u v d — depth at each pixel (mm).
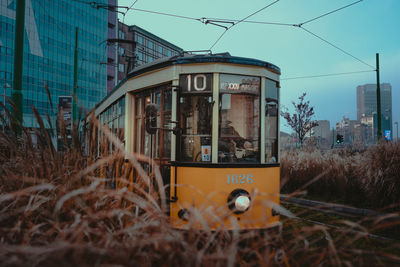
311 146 12414
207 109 4426
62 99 12000
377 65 15570
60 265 1624
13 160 3357
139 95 5617
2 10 47188
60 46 53094
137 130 5602
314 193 9391
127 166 3117
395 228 5398
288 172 10172
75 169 2766
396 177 6805
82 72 55000
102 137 3223
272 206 2422
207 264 1848
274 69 4871
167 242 1970
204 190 4238
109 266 1652
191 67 4531
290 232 2525
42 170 2852
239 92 4500
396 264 3375
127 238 2176
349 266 2297
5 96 3711
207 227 2121
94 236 2316
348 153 10305
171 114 4625
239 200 3943
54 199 2494
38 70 50062
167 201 4457
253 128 4555
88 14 56812
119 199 2643
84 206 2244
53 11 52188
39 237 2295
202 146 4406
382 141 7629
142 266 1875
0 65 46719
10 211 2627
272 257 2334
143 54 58344
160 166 4652
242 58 4547
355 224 2354
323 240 4531
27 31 48719
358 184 8125
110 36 60531
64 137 3053
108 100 7684
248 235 2248
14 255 1746
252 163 4430
